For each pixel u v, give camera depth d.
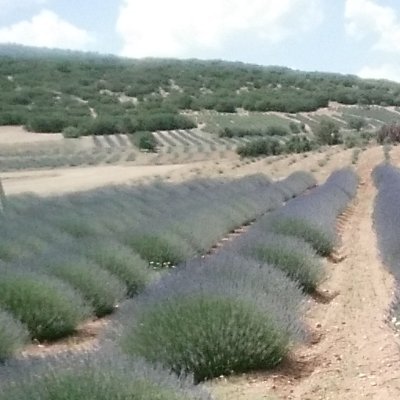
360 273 14.41
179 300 7.67
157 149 85.25
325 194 25.78
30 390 5.11
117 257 12.52
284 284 9.80
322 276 12.60
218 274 9.44
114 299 11.70
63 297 10.28
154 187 36.38
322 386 7.22
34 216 20.38
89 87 149.50
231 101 140.00
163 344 7.30
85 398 5.01
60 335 10.17
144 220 18.75
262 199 27.89
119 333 7.67
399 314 9.70
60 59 197.38
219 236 18.80
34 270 11.16
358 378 7.51
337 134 74.50
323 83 175.50
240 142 93.38
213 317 7.43
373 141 66.50
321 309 11.12
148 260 14.19
